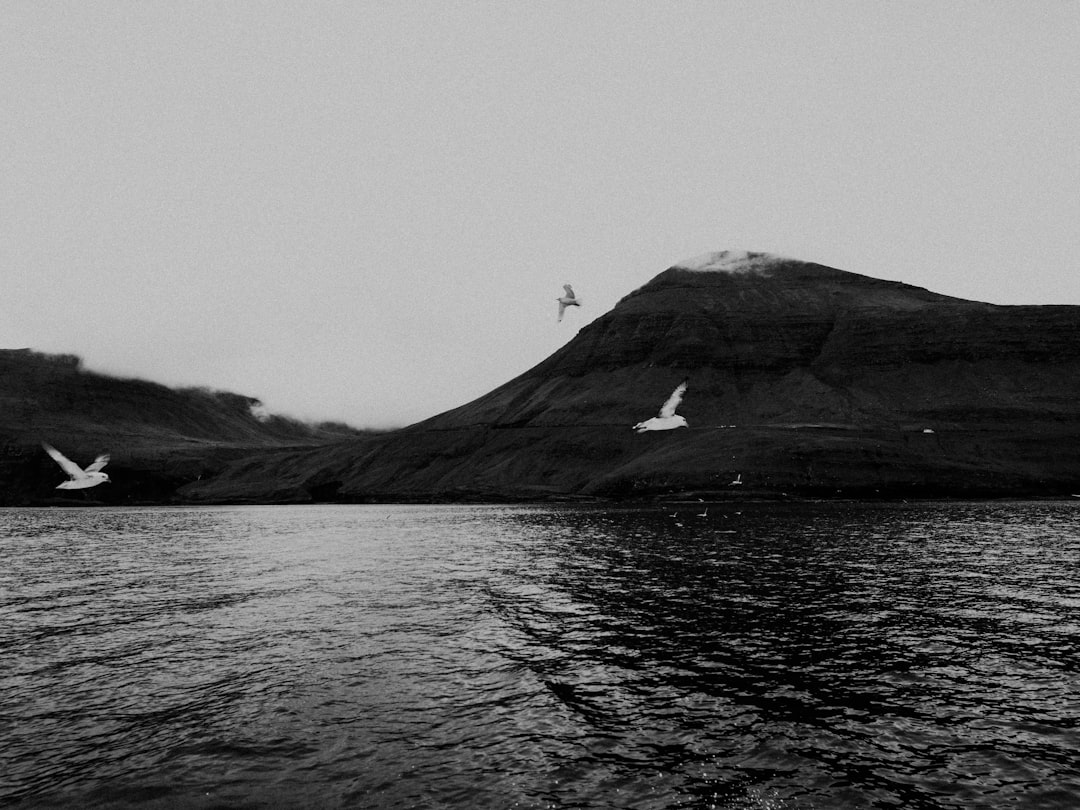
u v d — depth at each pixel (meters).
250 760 19.41
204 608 41.22
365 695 24.62
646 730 21.23
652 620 36.06
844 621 35.19
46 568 61.81
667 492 177.12
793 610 38.00
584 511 142.25
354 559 65.25
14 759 19.80
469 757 19.38
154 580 53.34
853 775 18.08
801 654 29.38
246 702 24.08
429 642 31.86
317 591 46.50
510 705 23.48
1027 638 31.50
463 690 25.08
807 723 21.67
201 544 85.50
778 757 19.23
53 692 25.62
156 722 22.42
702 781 17.84
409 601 42.12
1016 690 24.44
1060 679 25.59
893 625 34.22
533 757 19.34
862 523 96.25
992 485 170.88
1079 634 32.12
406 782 17.92
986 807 16.30
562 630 34.06
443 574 53.59
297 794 17.38
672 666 27.86
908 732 20.86
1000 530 83.69
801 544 69.81
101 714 23.25
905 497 166.12
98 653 31.11
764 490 168.25
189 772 18.73
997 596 41.19
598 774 18.27
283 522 137.12
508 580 49.84
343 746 20.23
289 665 28.47
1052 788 17.17
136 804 17.05
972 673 26.44
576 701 23.84
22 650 31.81
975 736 20.48
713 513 124.56
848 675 26.42
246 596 45.16
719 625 34.75
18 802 17.28
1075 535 77.00
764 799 16.84
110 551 77.56
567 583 48.06
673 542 73.94
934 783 17.58
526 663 28.41
